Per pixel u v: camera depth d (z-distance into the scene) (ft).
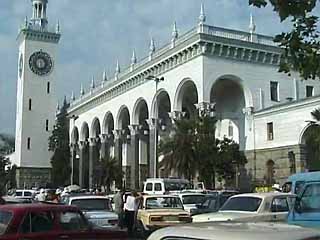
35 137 323.16
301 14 24.13
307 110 142.00
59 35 335.26
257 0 24.23
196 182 138.41
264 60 171.63
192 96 180.65
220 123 179.01
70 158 301.84
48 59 331.77
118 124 230.07
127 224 71.31
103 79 249.55
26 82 325.42
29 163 319.27
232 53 165.58
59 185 299.58
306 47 25.57
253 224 14.28
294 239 12.25
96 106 258.57
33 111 324.80
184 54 169.89
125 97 220.02
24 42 328.08
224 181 161.89
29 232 36.68
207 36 160.56
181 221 69.21
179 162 133.80
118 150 229.04
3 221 37.14
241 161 146.30
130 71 211.41
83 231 38.34
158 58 185.37
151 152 188.24
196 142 134.51
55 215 37.86
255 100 169.17
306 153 143.74
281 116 152.56
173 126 150.00
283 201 52.47
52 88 331.77
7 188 320.50
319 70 25.75
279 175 150.71
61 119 315.37
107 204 67.00
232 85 173.37
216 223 14.58
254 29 171.73
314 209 40.40
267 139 157.99
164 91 185.16
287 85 175.83
